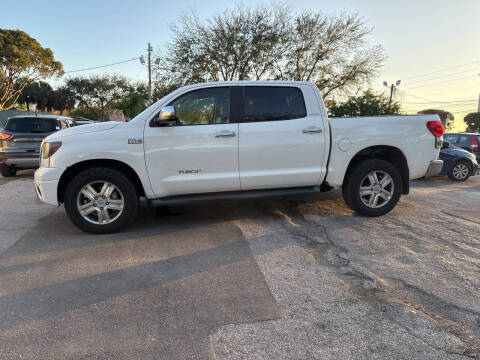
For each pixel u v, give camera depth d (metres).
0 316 2.44
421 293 2.74
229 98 4.42
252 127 4.38
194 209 5.42
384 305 2.56
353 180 4.70
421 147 4.81
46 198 4.11
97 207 4.21
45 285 2.91
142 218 4.96
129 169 4.34
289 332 2.23
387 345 2.10
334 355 2.01
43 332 2.25
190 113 4.35
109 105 50.28
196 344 2.12
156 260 3.43
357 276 3.04
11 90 36.41
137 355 2.02
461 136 12.31
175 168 4.28
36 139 8.59
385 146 4.75
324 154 4.58
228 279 3.00
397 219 4.80
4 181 8.62
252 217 4.93
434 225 4.53
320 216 4.94
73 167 4.22
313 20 21.02
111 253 3.62
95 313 2.47
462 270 3.16
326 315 2.43
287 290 2.79
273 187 4.59
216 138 4.30
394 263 3.32
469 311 2.47
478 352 2.04
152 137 4.20
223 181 4.39
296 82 4.60
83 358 1.99
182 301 2.63
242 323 2.34
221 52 20.53
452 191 7.53
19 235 4.25
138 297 2.70
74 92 49.31
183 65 21.14
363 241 3.92
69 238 4.12
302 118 4.53
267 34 20.45
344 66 22.44
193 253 3.61
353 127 4.60
